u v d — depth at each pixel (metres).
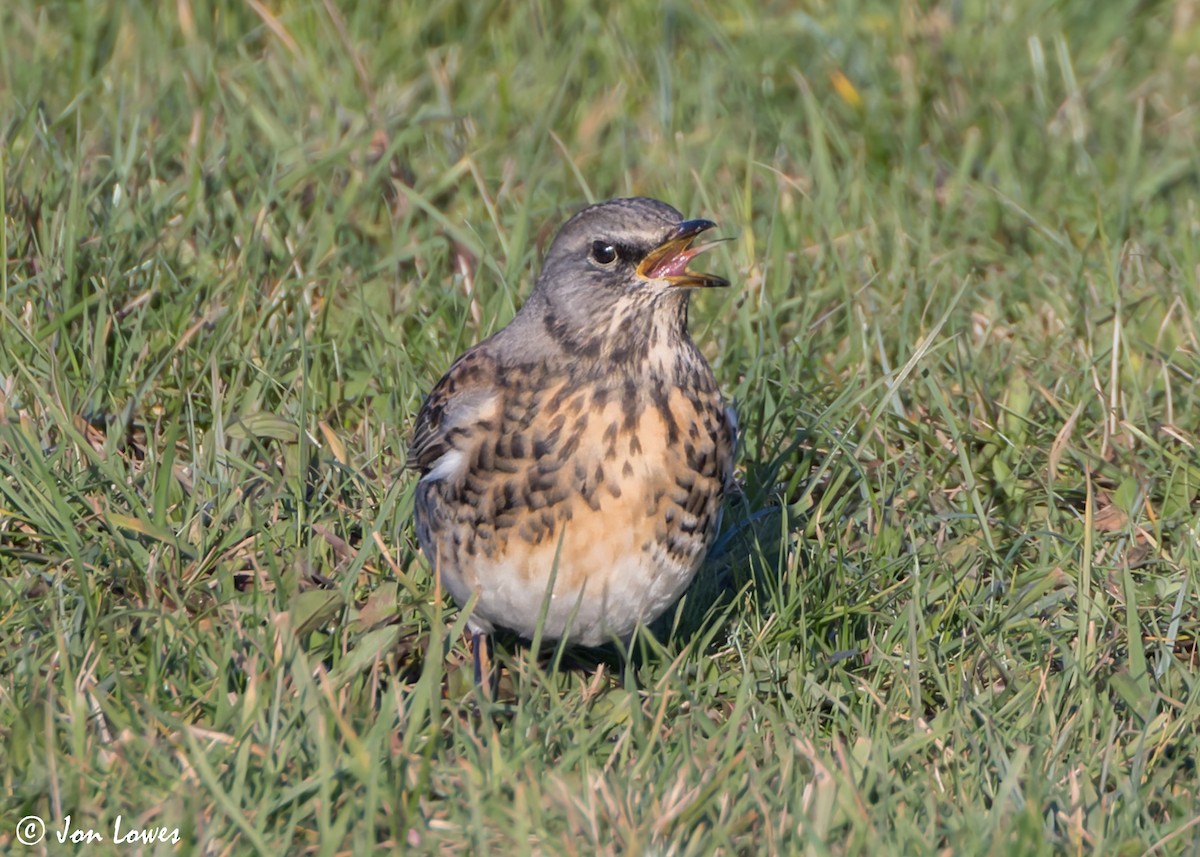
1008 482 11.37
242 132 14.09
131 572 9.79
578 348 8.98
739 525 10.77
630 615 9.25
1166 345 12.80
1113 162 15.62
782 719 9.19
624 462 8.92
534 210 14.19
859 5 17.70
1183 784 8.59
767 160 15.56
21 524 10.35
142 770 8.08
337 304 12.82
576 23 17.44
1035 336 13.03
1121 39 18.12
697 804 7.95
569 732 8.77
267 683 8.53
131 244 12.66
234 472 10.73
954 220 14.75
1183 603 9.99
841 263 13.36
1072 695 9.14
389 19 17.14
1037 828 7.70
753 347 12.36
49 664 9.02
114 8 16.47
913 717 9.02
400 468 10.66
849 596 10.21
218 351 11.70
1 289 11.87
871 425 11.02
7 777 8.12
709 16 17.48
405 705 8.80
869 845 7.75
